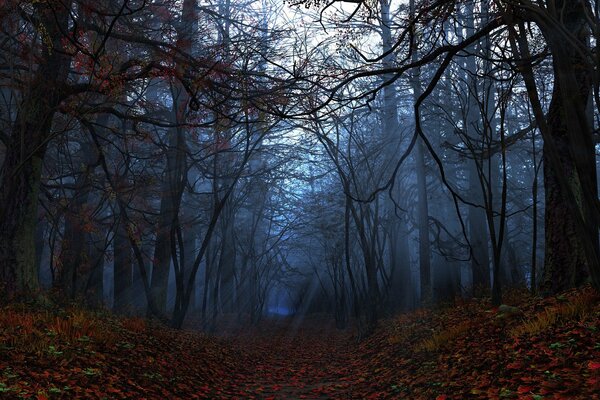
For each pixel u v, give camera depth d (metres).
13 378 5.68
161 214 19.09
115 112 13.63
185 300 16.52
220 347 15.27
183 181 16.70
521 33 6.33
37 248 21.92
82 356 7.52
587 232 6.04
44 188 17.06
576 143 5.31
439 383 7.21
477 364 7.29
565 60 5.31
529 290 13.87
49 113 11.82
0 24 10.89
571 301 8.09
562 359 5.79
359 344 17.61
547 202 10.45
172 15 14.95
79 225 16.42
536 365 6.00
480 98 20.34
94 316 11.51
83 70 13.30
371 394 8.72
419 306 19.45
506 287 17.25
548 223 10.41
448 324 11.44
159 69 12.69
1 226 11.50
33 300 11.20
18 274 11.51
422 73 20.30
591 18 5.07
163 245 19.50
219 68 12.90
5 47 11.95
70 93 12.55
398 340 12.85
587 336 6.25
